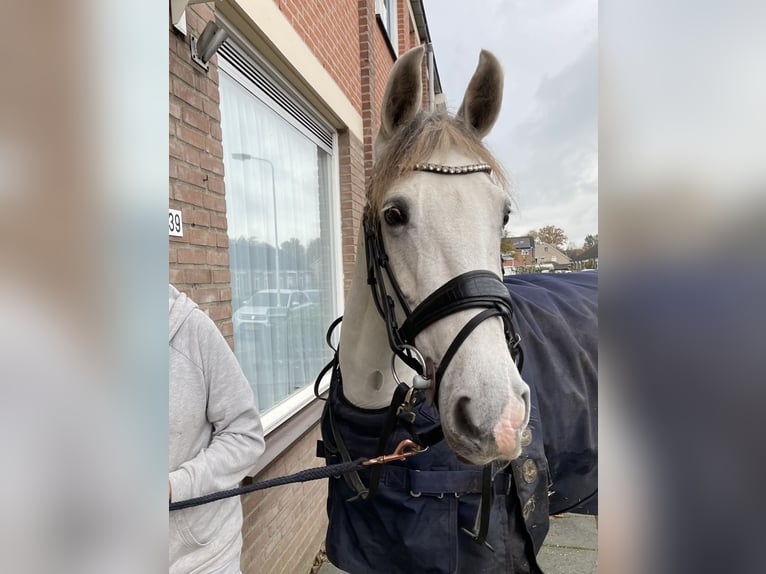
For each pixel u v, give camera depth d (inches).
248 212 90.8
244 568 69.9
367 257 47.8
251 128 92.4
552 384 53.7
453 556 44.3
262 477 76.2
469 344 35.6
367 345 50.5
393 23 241.3
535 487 46.3
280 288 104.5
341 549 53.1
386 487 47.7
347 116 141.5
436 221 39.7
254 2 82.3
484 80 47.6
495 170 44.1
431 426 47.1
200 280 67.4
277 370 101.6
